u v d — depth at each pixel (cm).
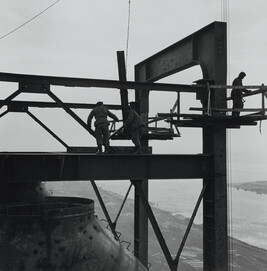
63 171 762
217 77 939
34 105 1229
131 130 898
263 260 4903
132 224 7144
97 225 568
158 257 4875
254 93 923
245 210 10725
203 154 902
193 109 863
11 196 787
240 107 948
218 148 908
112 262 540
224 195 902
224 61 949
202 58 1019
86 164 784
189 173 885
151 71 1382
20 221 487
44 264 471
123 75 999
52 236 489
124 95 1040
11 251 470
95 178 789
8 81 782
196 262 4650
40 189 860
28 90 817
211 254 906
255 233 7350
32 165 733
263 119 860
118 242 614
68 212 507
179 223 7819
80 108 1343
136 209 1223
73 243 498
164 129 1195
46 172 743
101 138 859
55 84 817
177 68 1170
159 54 1307
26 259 468
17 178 720
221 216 898
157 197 14712
